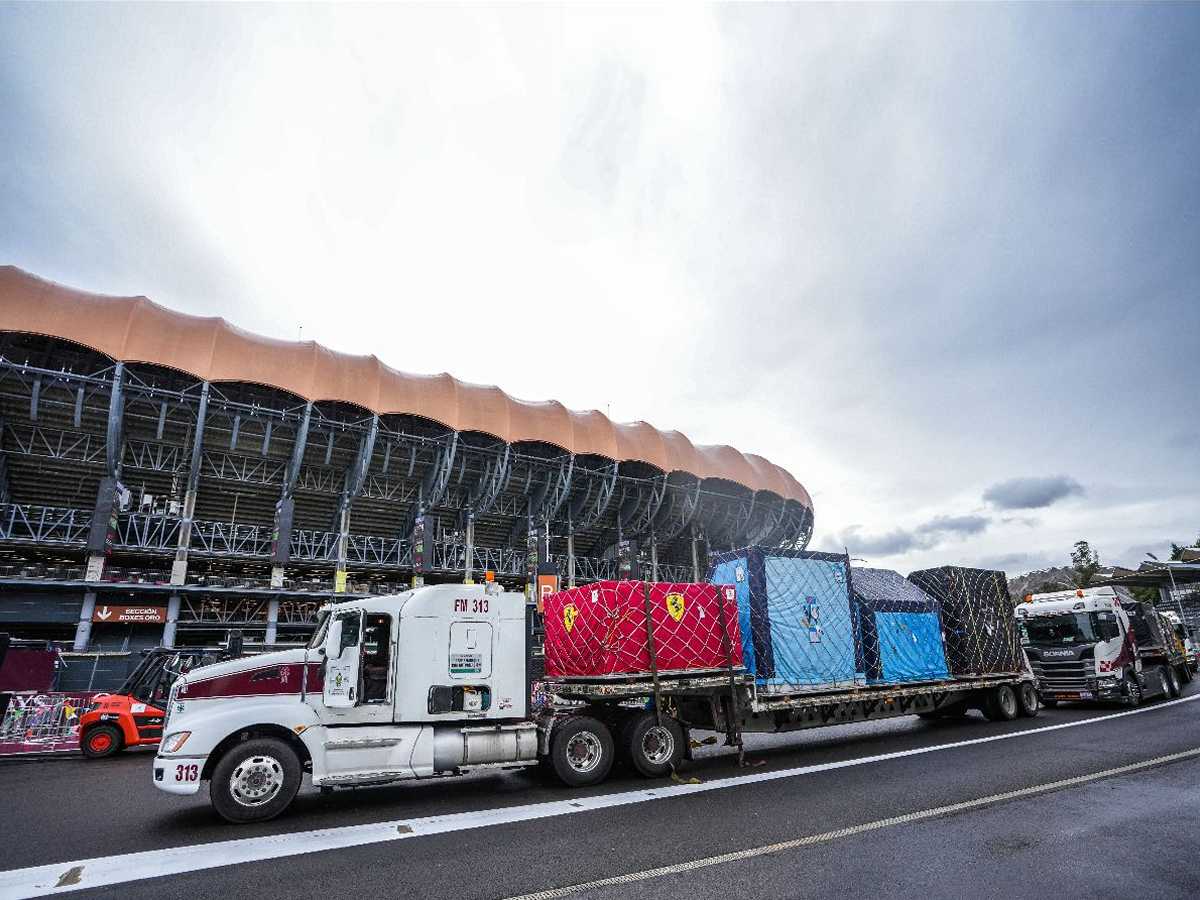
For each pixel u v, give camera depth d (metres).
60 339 33.72
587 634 10.14
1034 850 5.52
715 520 66.44
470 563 48.75
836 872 5.08
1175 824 6.17
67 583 33.12
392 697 8.20
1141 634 18.92
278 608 40.34
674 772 9.54
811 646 11.59
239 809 7.20
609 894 4.74
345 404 42.34
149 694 14.87
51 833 6.98
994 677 14.93
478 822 6.89
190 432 40.00
